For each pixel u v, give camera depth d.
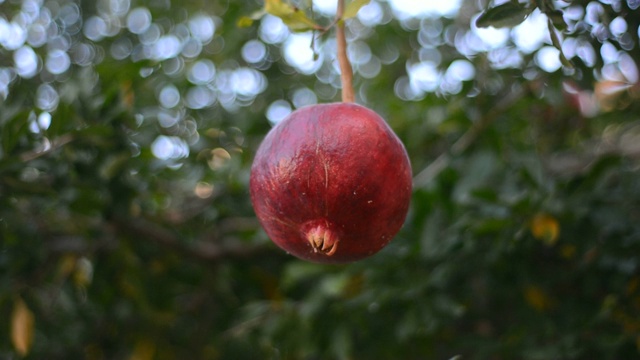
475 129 1.08
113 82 0.93
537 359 0.91
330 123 0.64
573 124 1.21
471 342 0.98
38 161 0.87
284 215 0.64
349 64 0.69
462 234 0.95
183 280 1.23
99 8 1.47
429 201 1.00
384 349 1.09
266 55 1.42
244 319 1.22
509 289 1.00
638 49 0.79
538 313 0.97
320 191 0.63
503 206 0.94
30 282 1.07
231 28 1.35
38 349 1.18
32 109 0.86
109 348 1.31
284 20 0.70
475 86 1.10
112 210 0.95
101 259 1.13
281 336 1.10
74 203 0.90
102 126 0.85
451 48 1.41
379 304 1.00
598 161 0.90
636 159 1.20
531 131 1.19
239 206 1.17
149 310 1.17
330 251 0.63
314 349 1.07
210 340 1.30
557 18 0.70
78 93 0.89
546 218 0.91
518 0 0.71
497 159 1.07
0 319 1.08
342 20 0.69
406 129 1.21
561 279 0.98
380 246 0.65
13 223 0.97
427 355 1.09
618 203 0.97
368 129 0.64
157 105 1.25
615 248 0.93
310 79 1.45
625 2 0.77
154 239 1.11
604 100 1.07
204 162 1.13
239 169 1.14
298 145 0.64
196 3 1.47
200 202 1.24
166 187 1.21
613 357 0.92
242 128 1.25
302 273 1.05
